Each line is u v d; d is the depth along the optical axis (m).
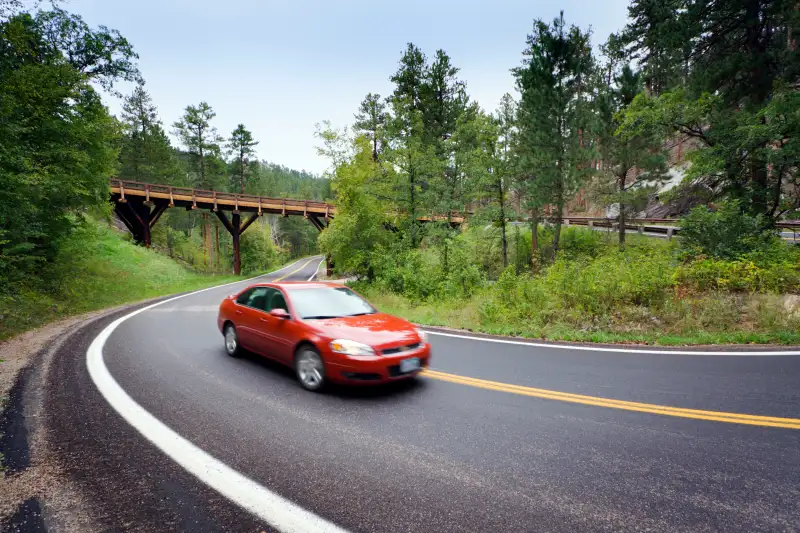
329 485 2.77
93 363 6.00
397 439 3.51
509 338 8.15
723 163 13.32
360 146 18.36
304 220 98.31
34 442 3.38
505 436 3.56
